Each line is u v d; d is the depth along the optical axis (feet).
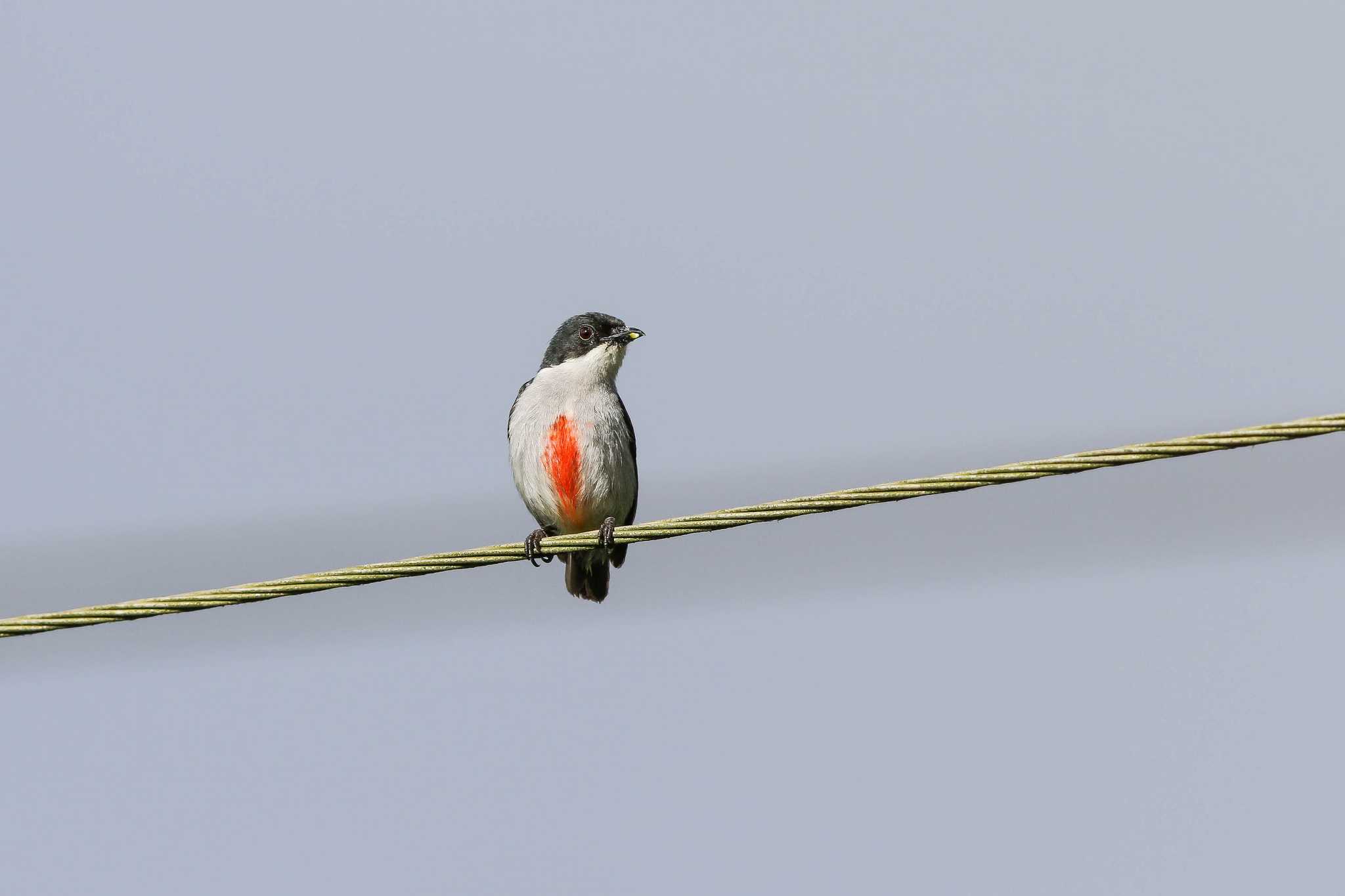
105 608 36.27
